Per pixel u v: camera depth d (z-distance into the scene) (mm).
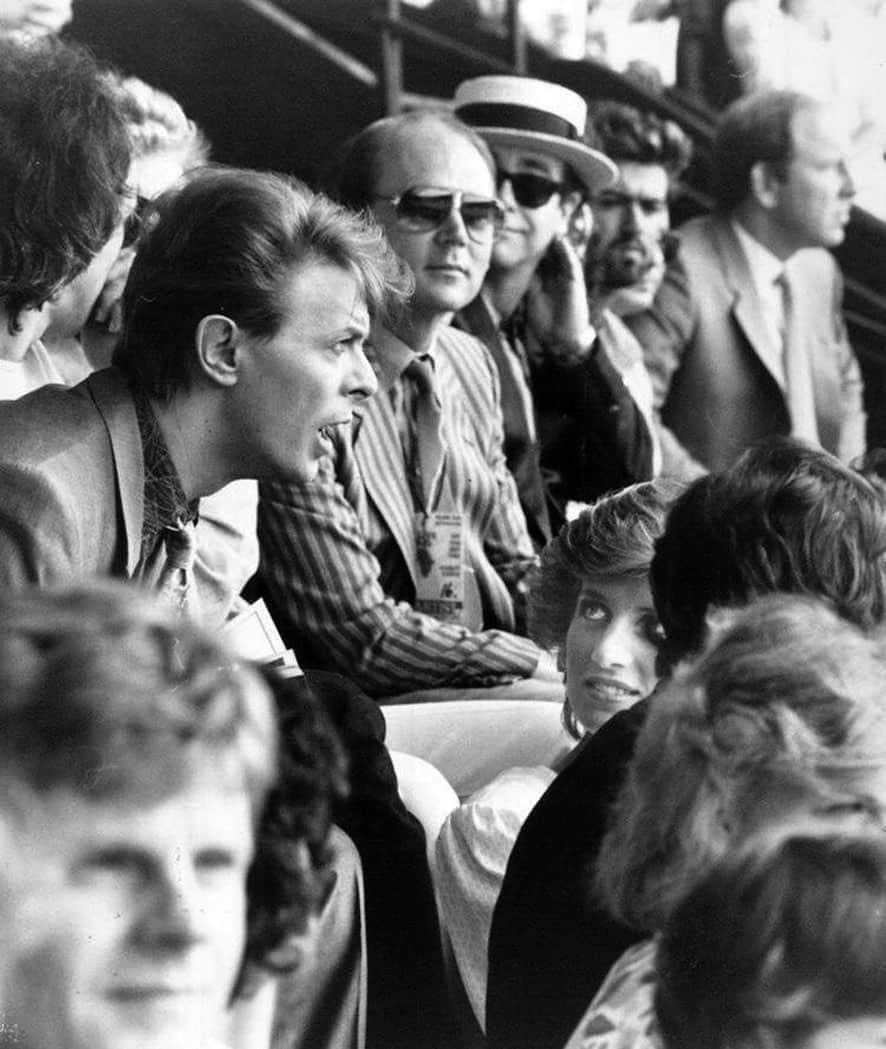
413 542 4840
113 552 2998
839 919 1830
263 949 1754
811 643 2039
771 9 6930
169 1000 1650
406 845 3004
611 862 2088
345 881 2385
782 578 2518
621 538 3057
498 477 5168
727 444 6969
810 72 7062
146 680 1585
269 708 1689
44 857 1596
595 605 3131
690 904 1917
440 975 3010
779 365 7031
